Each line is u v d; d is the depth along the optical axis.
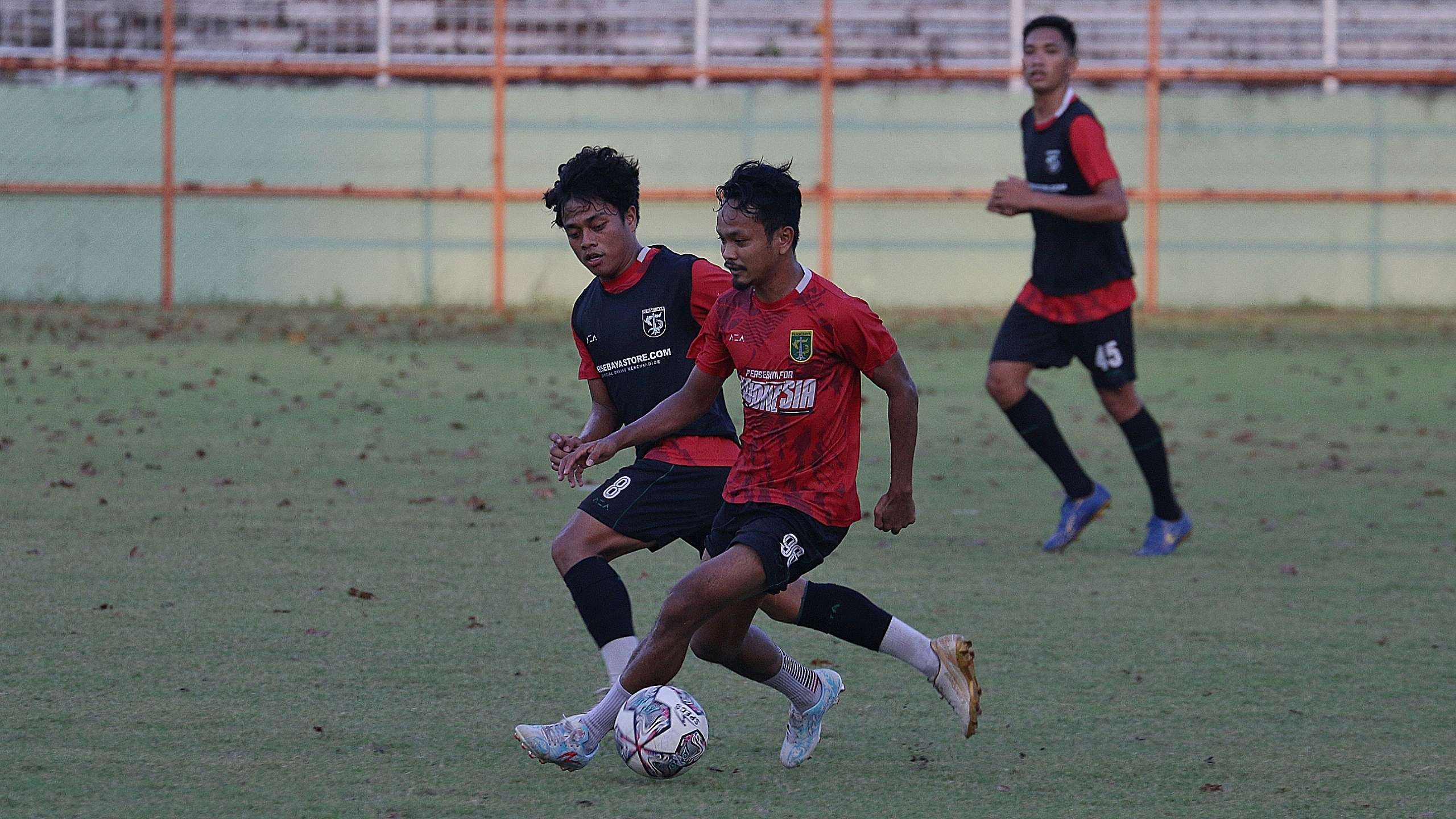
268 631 18.70
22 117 71.31
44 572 21.59
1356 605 21.41
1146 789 13.63
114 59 70.69
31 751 13.98
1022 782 13.80
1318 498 30.73
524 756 14.27
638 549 15.95
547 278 73.94
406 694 16.20
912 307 74.50
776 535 13.61
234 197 72.25
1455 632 19.81
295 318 66.62
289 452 33.44
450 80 73.19
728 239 13.63
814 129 74.38
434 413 40.31
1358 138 74.25
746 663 14.06
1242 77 73.12
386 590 21.12
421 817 12.49
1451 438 39.00
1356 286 74.69
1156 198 73.69
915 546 25.55
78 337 56.81
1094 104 74.44
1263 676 17.56
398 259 73.44
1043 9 76.50
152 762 13.77
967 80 74.38
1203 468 34.47
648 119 73.94
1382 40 76.56
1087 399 47.38
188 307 70.75
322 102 72.75
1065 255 25.45
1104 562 24.38
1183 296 74.69
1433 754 14.71
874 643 14.66
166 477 29.91
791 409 13.88
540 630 19.11
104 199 71.62
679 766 13.55
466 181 73.69
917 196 73.56
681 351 16.05
